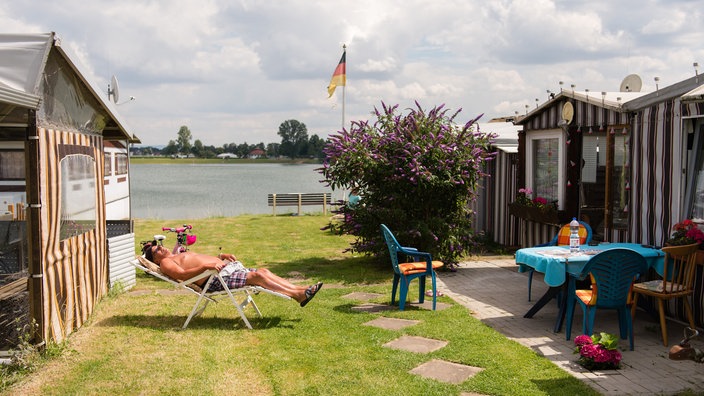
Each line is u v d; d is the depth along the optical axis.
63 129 6.11
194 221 19.05
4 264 7.79
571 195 9.93
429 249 9.78
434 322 6.71
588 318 5.92
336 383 4.90
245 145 153.25
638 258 5.76
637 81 10.11
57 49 5.66
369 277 9.52
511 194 12.35
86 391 4.74
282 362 5.40
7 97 4.58
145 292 8.40
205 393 4.73
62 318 5.96
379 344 5.93
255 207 27.16
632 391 4.73
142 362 5.40
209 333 6.32
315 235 15.33
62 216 6.03
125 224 9.26
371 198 10.16
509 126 14.31
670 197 6.90
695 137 6.62
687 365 5.36
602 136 10.33
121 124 8.13
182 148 153.00
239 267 6.92
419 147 9.52
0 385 4.76
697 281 6.26
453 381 4.94
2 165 9.51
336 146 10.05
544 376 5.02
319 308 7.43
